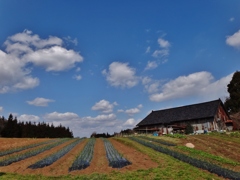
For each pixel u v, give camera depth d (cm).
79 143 4350
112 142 4422
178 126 6391
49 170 2114
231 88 8444
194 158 2481
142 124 7312
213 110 6200
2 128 8919
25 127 8881
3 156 2856
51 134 9719
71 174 1989
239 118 7194
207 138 4197
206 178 1831
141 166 2172
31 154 2880
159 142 3750
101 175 1897
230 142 3719
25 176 1906
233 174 1920
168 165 2191
